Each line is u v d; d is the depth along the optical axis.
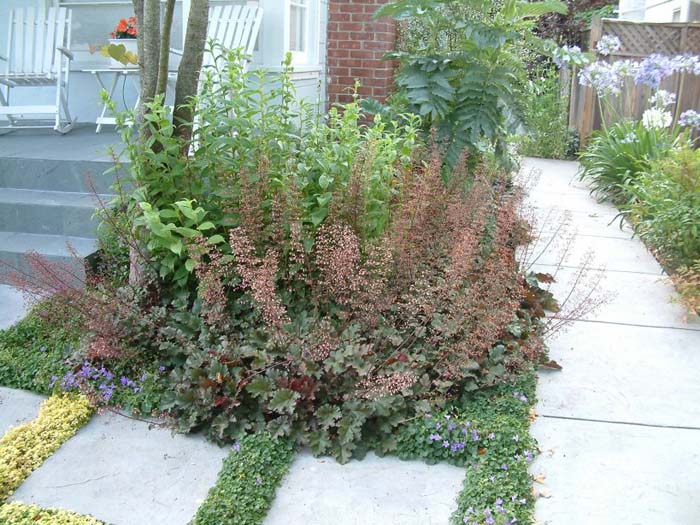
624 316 4.20
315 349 3.13
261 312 3.40
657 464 2.87
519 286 3.76
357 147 4.07
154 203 3.78
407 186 4.04
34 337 3.74
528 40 5.55
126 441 3.04
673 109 8.83
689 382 3.50
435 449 2.93
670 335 3.97
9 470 2.77
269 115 3.92
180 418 3.07
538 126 9.10
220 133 3.89
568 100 9.71
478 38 5.05
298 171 3.75
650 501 2.65
